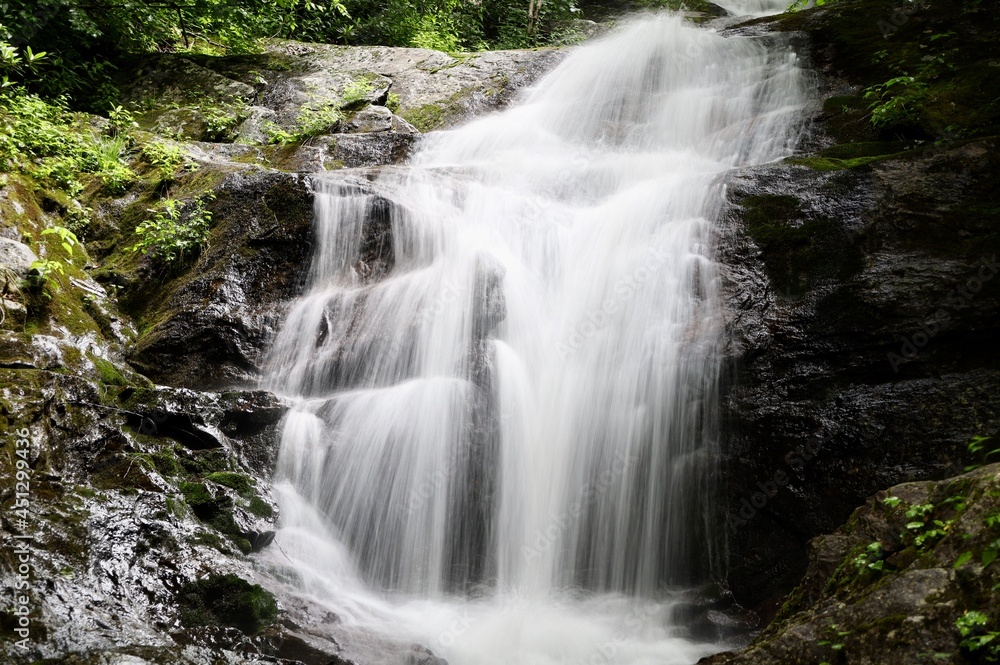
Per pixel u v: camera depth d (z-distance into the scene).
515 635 5.74
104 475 5.52
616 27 17.05
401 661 4.88
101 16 12.47
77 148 9.65
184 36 13.66
